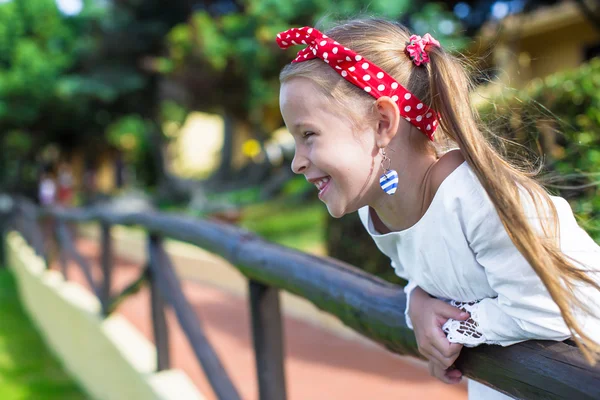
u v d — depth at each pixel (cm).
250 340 597
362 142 126
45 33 1689
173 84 1455
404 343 157
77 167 2566
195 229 328
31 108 1695
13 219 1437
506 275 116
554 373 113
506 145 152
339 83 125
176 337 616
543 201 117
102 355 515
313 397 423
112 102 1783
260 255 252
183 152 2667
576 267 116
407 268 139
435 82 125
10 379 636
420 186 130
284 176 1407
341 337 563
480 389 150
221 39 1192
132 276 1048
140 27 1627
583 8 796
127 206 1677
